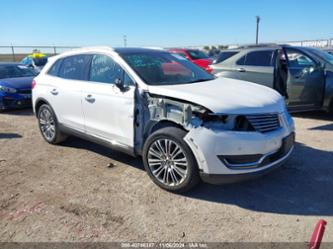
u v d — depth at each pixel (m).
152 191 3.47
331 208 3.04
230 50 7.41
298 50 6.34
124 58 3.91
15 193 3.50
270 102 3.32
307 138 5.21
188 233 2.70
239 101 3.18
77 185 3.66
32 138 5.68
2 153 4.88
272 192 3.38
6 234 2.74
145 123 3.57
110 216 2.99
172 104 3.28
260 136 3.05
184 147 3.15
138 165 4.23
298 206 3.09
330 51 12.09
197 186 3.54
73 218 2.96
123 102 3.68
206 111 3.02
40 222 2.91
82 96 4.27
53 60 5.10
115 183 3.69
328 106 6.25
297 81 6.11
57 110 4.84
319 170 3.90
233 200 3.24
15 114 8.07
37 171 4.12
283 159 3.36
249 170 3.05
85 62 4.40
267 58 6.54
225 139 2.97
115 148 4.00
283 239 2.59
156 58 4.24
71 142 5.35
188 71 4.29
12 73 9.27
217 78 4.37
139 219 2.93
